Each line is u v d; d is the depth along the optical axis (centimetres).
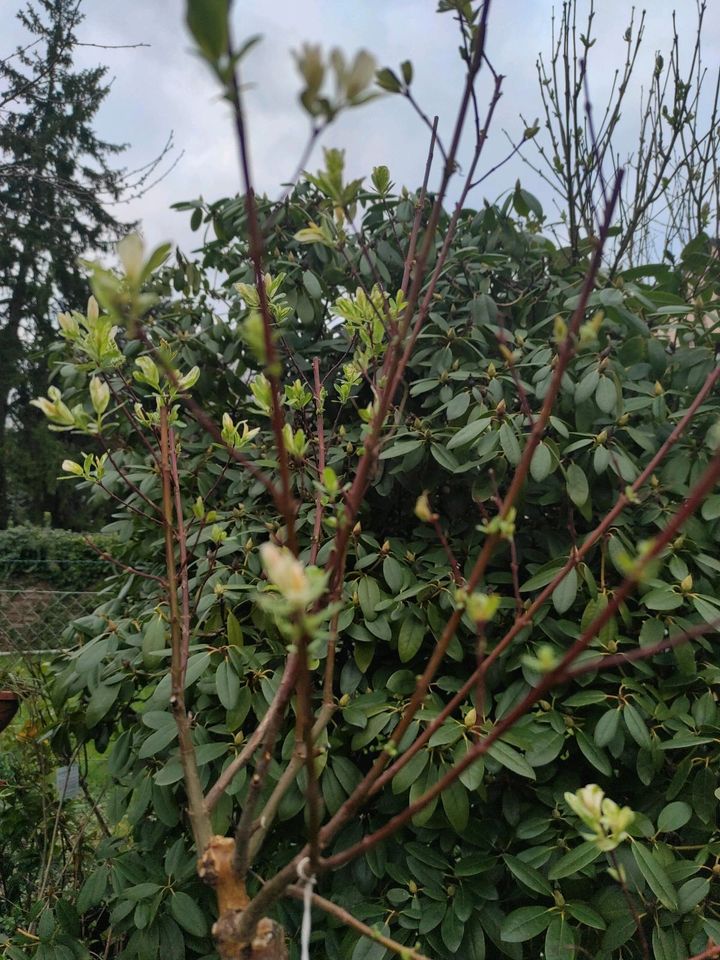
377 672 175
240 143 59
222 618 175
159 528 218
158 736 152
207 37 47
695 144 253
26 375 1502
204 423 87
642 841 148
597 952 152
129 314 68
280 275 137
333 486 92
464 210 231
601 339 199
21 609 385
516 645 164
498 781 168
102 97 1530
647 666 166
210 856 101
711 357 187
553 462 164
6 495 1552
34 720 237
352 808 91
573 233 238
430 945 150
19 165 673
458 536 194
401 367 93
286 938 154
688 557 168
